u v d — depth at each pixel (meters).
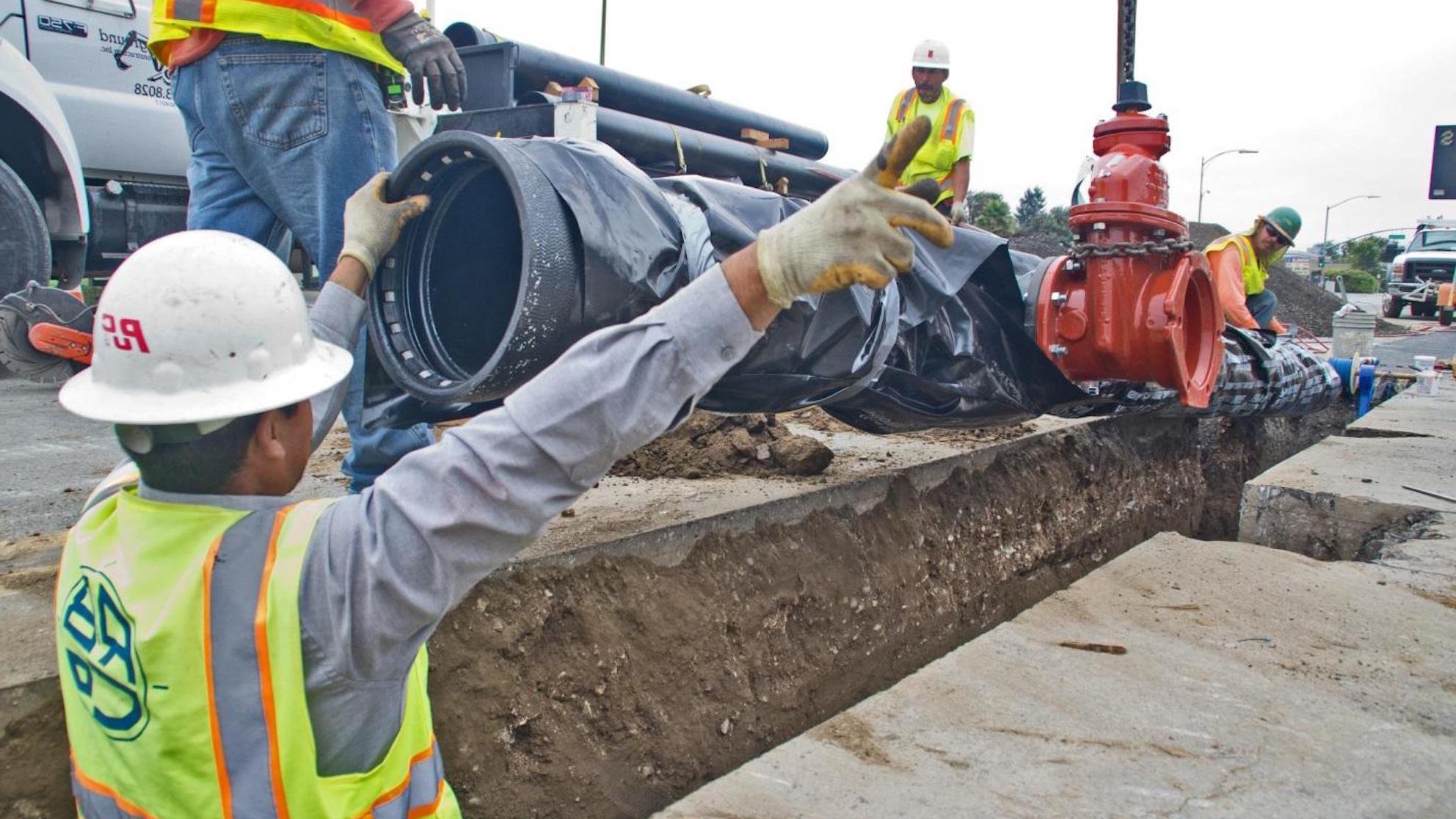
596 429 1.17
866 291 2.77
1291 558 3.66
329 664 1.19
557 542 2.90
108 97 6.56
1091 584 3.35
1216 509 6.57
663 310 1.21
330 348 1.46
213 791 1.21
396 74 2.73
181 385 1.22
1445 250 24.33
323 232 2.63
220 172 2.78
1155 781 2.16
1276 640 2.93
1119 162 3.27
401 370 2.36
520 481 1.18
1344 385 7.43
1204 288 3.47
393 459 2.84
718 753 3.09
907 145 1.13
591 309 2.23
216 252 1.26
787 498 3.52
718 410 2.95
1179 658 2.78
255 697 1.19
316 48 2.52
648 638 2.94
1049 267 3.48
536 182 2.17
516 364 2.17
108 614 1.25
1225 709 2.49
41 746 1.93
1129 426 5.76
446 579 1.19
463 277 2.50
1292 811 2.06
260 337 1.26
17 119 5.68
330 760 1.25
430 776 1.47
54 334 2.62
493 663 2.57
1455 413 6.67
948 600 4.15
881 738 2.32
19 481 3.59
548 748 2.65
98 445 4.30
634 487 3.71
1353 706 2.52
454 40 3.81
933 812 2.03
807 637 3.46
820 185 4.68
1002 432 5.03
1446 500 4.13
